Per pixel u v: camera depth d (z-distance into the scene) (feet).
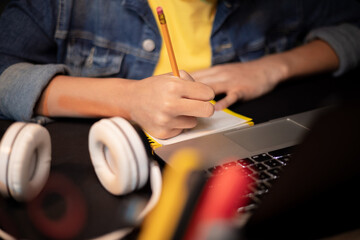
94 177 1.85
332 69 3.35
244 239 1.28
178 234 1.38
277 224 1.28
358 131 1.08
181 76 2.23
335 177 1.18
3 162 1.55
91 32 3.25
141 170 1.60
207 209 1.49
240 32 3.66
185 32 3.40
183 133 2.22
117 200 1.65
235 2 3.49
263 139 2.12
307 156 1.11
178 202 1.56
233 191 1.61
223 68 3.08
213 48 3.53
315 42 3.53
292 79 3.24
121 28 3.29
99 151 1.73
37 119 2.44
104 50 3.28
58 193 1.72
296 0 3.86
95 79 2.52
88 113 2.42
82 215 1.55
